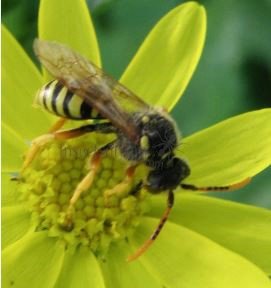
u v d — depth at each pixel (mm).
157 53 94
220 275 89
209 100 108
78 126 94
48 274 90
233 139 93
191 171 93
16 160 91
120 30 108
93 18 106
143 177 92
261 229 91
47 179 91
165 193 90
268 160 92
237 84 108
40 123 93
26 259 90
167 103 94
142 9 108
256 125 93
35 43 88
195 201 92
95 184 92
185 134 108
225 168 93
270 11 109
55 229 91
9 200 91
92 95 88
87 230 91
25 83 92
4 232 91
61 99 89
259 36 109
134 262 92
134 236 92
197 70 109
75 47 93
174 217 92
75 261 91
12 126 92
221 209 92
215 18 109
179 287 90
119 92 90
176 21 94
